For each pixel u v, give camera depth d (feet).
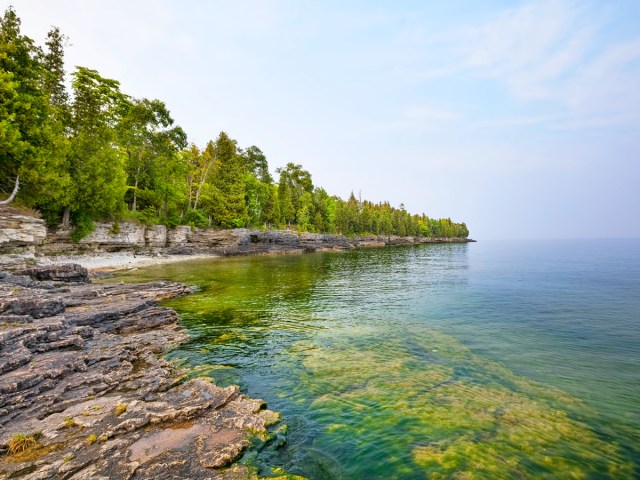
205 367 42.96
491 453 25.94
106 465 22.17
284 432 28.43
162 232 193.88
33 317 45.85
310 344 52.19
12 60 100.17
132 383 35.04
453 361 44.93
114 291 74.90
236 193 261.44
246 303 81.46
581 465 24.57
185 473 22.09
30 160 101.71
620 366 42.96
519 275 140.67
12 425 26.11
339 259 228.63
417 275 140.97
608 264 191.11
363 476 23.68
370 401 34.32
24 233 92.07
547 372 41.24
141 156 193.88
